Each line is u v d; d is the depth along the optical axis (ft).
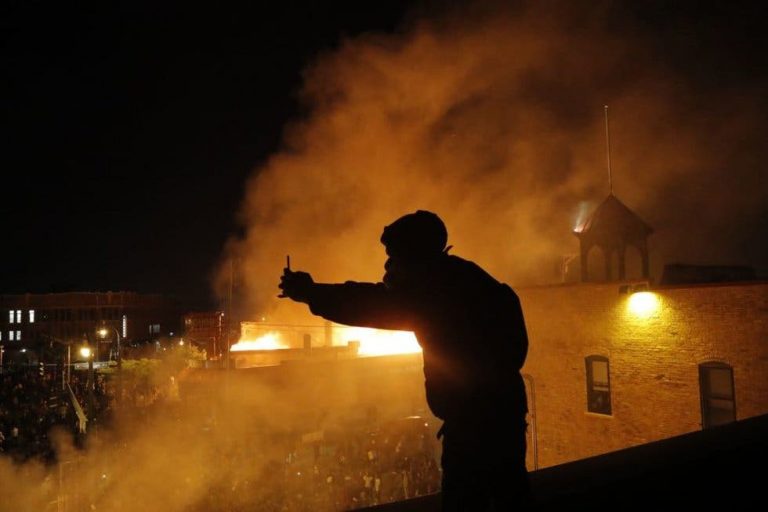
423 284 6.63
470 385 6.43
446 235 6.99
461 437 6.50
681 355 60.03
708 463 12.11
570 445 67.97
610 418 64.80
